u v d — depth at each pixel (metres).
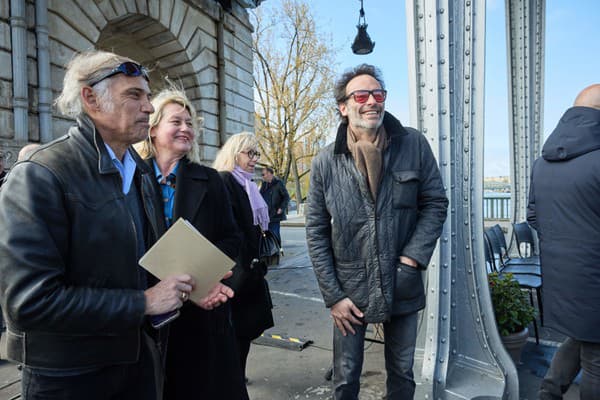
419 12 2.19
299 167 26.02
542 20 5.94
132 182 1.36
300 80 19.56
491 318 2.35
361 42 7.62
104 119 1.19
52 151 1.07
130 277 1.14
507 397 2.21
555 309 1.88
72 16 4.71
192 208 1.65
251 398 2.49
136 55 7.16
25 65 4.12
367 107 1.71
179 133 1.67
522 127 6.21
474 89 2.31
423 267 1.76
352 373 1.79
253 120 8.97
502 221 10.75
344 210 1.76
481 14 2.23
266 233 3.21
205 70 7.32
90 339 1.07
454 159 2.27
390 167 1.77
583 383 1.81
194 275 1.29
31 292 0.92
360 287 1.74
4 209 0.96
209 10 7.27
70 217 1.04
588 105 1.85
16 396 2.53
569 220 1.81
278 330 3.71
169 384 1.62
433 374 2.18
